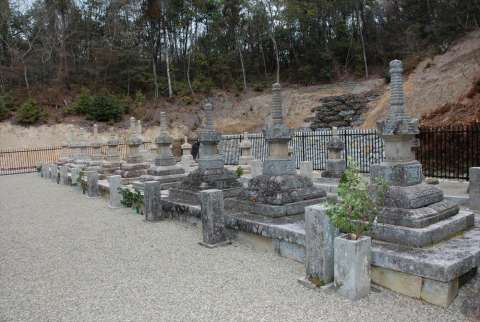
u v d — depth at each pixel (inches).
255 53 2143.2
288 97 1620.3
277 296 178.1
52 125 1392.7
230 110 1674.5
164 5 1743.4
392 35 1820.9
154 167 506.6
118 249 266.8
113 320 161.3
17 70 1706.4
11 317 167.0
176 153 1339.8
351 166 179.9
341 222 169.8
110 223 353.4
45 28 1775.3
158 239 288.0
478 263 175.3
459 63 981.2
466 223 213.2
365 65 1749.5
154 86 1792.6
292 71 1948.8
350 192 173.9
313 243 185.8
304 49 1945.1
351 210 171.8
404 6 1772.9
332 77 1795.0
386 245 189.8
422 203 199.8
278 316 159.0
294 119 1470.2
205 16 1942.7
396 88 209.6
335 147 454.6
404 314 156.9
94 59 1844.2
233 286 192.1
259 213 268.7
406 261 169.3
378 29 1923.0
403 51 1566.2
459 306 160.7
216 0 1872.5
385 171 212.1
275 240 240.8
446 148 560.4
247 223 256.8
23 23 1856.5
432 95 933.8
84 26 1908.2
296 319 156.1
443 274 157.2
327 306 165.9
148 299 180.9
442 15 1381.6
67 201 503.2
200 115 1636.3
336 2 1850.4
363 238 176.4
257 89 1836.9
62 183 709.3
